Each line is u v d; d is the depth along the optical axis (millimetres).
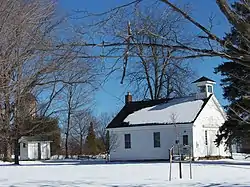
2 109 9703
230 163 29422
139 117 40938
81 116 56375
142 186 14555
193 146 37000
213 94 40125
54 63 7457
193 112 38500
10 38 7379
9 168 25344
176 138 38000
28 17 7273
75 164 32812
